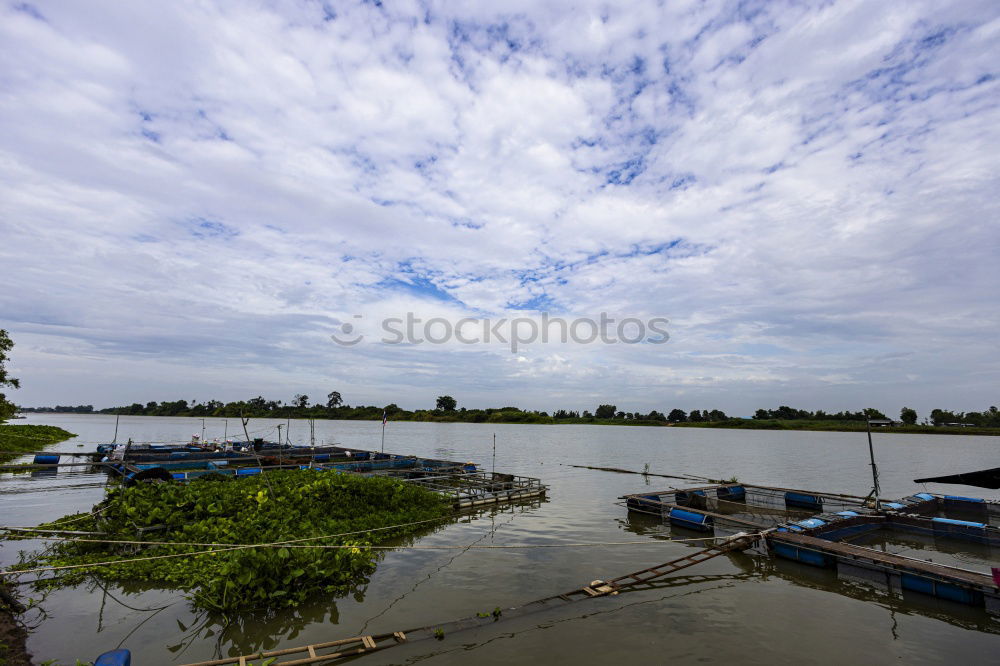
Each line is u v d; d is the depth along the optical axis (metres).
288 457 35.31
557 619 10.76
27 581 11.98
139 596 11.46
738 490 27.06
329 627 10.16
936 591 12.24
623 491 29.53
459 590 12.41
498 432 108.81
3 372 41.75
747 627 10.55
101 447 40.22
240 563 11.24
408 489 21.64
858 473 41.56
